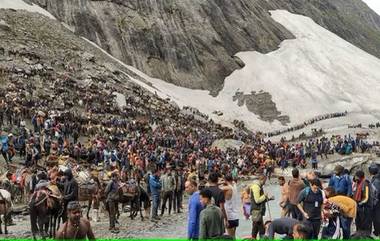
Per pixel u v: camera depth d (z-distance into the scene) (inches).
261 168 2266.2
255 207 634.2
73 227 426.0
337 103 4626.0
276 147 2753.4
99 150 1606.8
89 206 975.0
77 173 1132.5
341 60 5403.5
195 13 5206.7
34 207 690.8
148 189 1098.1
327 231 546.3
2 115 1745.8
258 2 6220.5
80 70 3184.1
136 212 1039.0
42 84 2596.0
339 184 606.9
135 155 1574.8
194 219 477.4
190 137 2615.7
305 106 4525.1
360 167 2377.0
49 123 1745.8
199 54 4938.5
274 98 4601.4
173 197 1143.6
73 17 4461.1
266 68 5024.6
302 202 553.9
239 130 3779.5
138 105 3009.4
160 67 4638.3
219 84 4827.8
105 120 2315.5
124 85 3353.8
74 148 1576.0
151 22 4867.1
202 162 1914.4
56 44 3464.6
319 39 5812.0
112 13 4707.2
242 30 5423.2
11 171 1312.7
